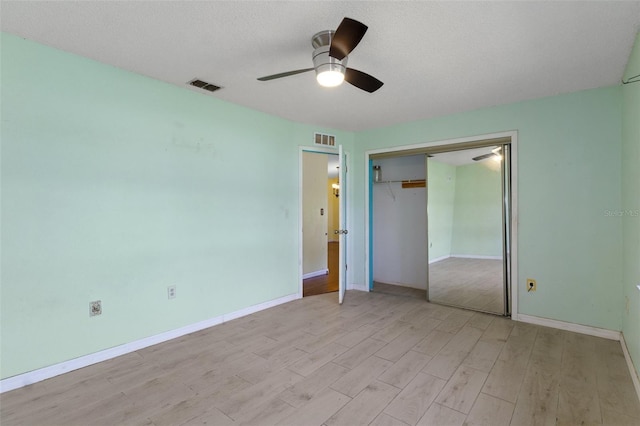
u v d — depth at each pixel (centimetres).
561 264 325
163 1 182
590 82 294
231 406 200
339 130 472
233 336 309
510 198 356
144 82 285
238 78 289
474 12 189
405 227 511
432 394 211
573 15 192
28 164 225
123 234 272
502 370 242
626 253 272
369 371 242
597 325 307
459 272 519
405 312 379
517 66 262
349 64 258
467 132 380
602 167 305
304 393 213
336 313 376
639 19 195
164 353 272
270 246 399
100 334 258
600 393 211
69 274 243
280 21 200
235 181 359
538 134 336
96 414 192
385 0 178
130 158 276
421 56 245
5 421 186
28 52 225
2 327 215
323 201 634
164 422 185
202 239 328
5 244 216
